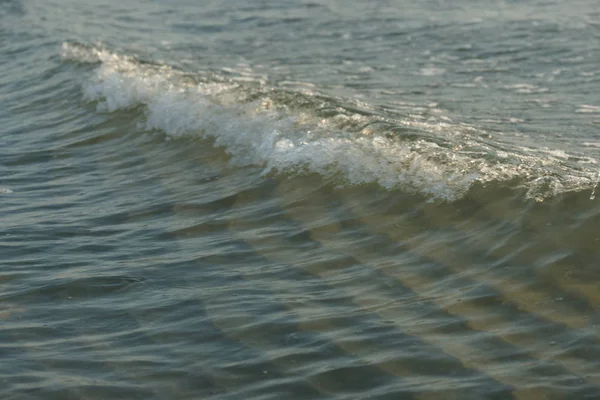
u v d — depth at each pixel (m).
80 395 5.62
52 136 11.60
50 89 13.89
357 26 18.02
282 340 6.19
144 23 19.19
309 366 5.86
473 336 6.12
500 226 7.66
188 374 5.84
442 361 5.84
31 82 14.45
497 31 16.86
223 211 8.68
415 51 15.92
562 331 6.11
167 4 21.00
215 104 11.55
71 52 15.77
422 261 7.31
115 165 10.37
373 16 18.73
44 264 7.58
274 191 9.02
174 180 9.67
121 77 13.41
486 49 15.73
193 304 6.76
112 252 7.81
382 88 13.44
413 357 5.90
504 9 18.56
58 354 6.12
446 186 8.43
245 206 8.76
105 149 10.98
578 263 6.94
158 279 7.21
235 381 5.74
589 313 6.29
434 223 7.94
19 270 7.47
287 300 6.76
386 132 9.87
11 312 6.75
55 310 6.76
